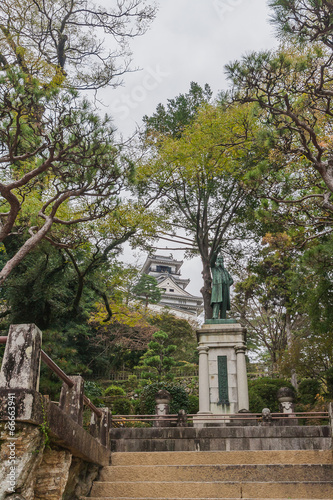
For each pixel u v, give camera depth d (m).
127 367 30.61
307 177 11.73
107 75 11.91
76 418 6.36
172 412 14.26
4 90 8.37
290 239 11.67
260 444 8.55
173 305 53.47
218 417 12.52
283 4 8.46
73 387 6.62
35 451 4.63
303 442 8.38
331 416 8.23
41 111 8.79
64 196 9.47
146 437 9.28
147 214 14.62
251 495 6.81
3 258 20.80
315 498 6.69
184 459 7.89
